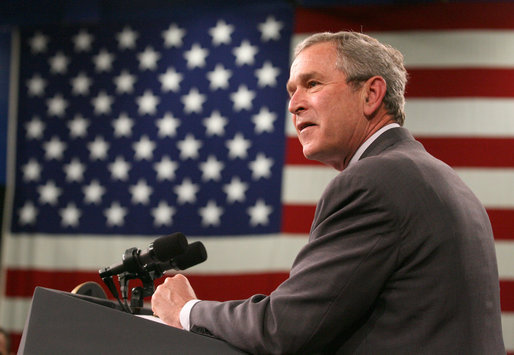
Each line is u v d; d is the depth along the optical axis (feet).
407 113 33.55
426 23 34.35
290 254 33.63
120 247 35.65
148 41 37.11
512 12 33.91
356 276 7.58
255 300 8.10
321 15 35.40
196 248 9.70
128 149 36.35
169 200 35.37
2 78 38.32
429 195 7.89
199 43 36.40
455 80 33.63
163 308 8.74
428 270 7.67
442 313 7.59
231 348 7.71
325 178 34.01
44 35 38.37
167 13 36.99
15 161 37.45
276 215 34.09
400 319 7.66
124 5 37.09
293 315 7.54
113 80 37.22
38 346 7.27
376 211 7.77
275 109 35.01
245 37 35.94
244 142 35.01
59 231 36.40
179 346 7.51
